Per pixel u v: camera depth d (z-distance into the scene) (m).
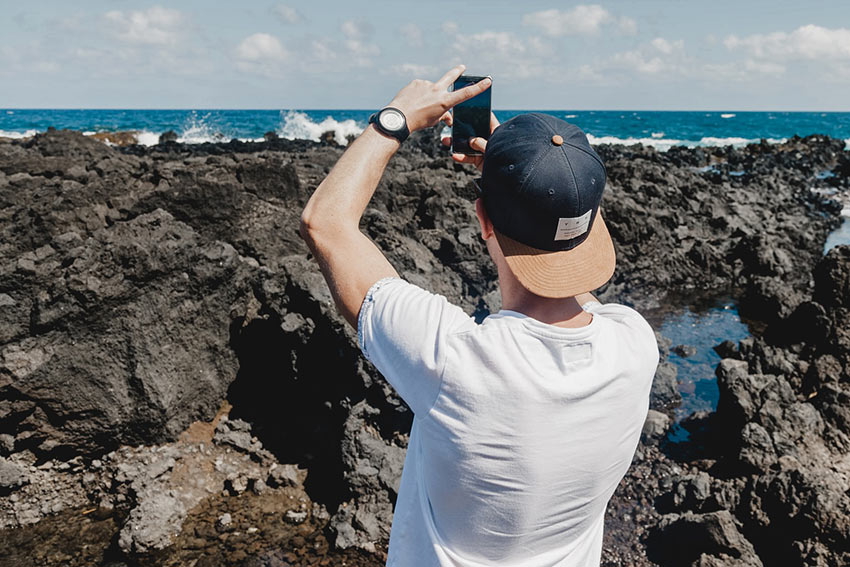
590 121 94.69
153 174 9.74
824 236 16.02
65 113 146.00
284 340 6.49
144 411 5.88
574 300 1.35
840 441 5.95
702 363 8.54
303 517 5.45
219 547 5.12
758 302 10.59
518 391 1.17
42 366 5.53
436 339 1.21
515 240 1.27
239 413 6.62
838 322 7.36
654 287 11.88
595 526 1.42
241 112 160.62
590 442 1.23
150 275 6.03
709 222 15.45
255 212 9.05
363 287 1.30
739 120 102.19
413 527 1.40
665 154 32.66
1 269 6.12
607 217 12.55
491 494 1.22
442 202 11.21
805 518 4.68
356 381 5.93
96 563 4.99
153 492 5.54
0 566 4.94
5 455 5.64
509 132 1.28
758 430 5.83
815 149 35.09
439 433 1.22
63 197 8.45
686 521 4.99
